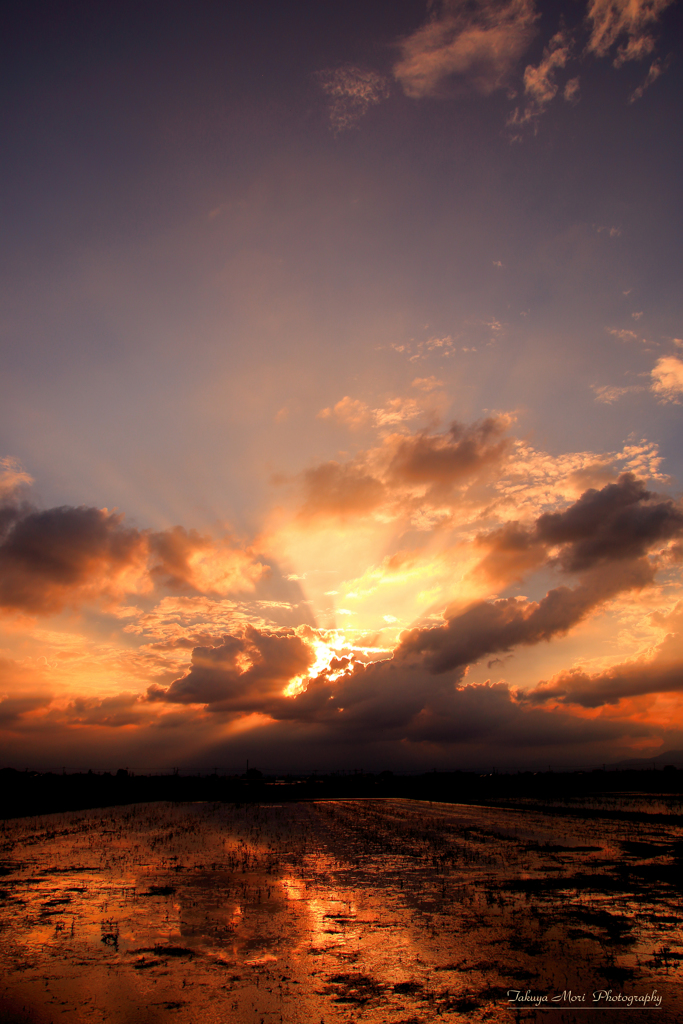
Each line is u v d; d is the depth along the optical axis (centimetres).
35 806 6106
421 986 1222
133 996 1175
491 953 1416
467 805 6525
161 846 3269
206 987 1220
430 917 1731
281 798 8312
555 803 6625
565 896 1997
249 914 1777
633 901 1927
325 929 1619
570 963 1347
